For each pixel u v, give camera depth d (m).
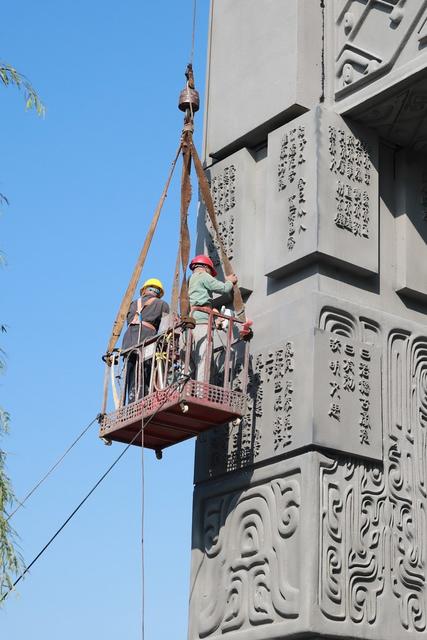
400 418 19.30
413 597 18.39
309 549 17.36
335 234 19.30
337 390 18.45
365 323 19.44
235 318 18.91
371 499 18.41
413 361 19.92
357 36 20.23
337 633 17.16
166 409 17.80
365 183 20.05
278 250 19.69
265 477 18.58
